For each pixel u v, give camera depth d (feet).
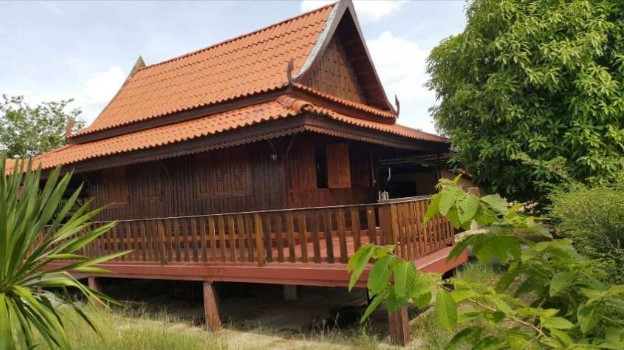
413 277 5.07
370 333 21.34
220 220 24.41
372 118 36.50
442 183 6.07
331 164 31.30
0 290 12.39
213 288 24.56
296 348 19.97
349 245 27.07
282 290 32.86
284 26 39.29
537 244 6.08
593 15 30.53
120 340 20.39
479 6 32.94
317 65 32.81
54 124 88.48
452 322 4.86
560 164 20.92
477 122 33.81
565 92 30.14
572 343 4.95
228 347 20.10
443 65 36.88
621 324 5.39
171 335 20.93
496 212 6.19
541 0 31.32
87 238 14.66
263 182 28.81
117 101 44.16
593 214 16.47
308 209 21.67
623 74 29.45
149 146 28.86
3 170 13.23
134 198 35.50
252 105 29.68
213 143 26.71
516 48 30.01
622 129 28.45
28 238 13.56
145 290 35.37
